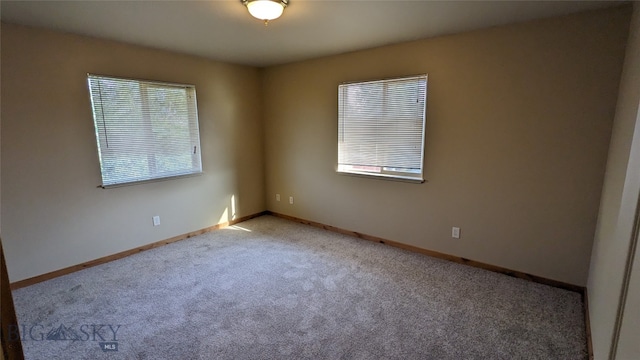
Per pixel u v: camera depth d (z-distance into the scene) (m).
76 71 2.92
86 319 2.27
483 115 2.85
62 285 2.77
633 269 1.01
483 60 2.79
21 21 2.52
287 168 4.61
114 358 1.89
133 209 3.45
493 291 2.62
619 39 2.21
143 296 2.58
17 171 2.68
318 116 4.09
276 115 4.58
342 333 2.11
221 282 2.82
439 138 3.13
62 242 2.97
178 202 3.86
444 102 3.05
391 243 3.68
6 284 0.61
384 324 2.20
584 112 2.39
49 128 2.82
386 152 3.55
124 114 3.28
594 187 2.42
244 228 4.36
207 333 2.12
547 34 2.47
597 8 2.25
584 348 1.94
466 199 3.06
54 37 2.78
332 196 4.16
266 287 2.72
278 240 3.89
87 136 3.05
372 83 3.52
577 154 2.46
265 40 3.14
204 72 3.94
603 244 1.99
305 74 4.12
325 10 2.34
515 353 1.91
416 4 2.22
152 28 2.74
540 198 2.67
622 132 1.86
